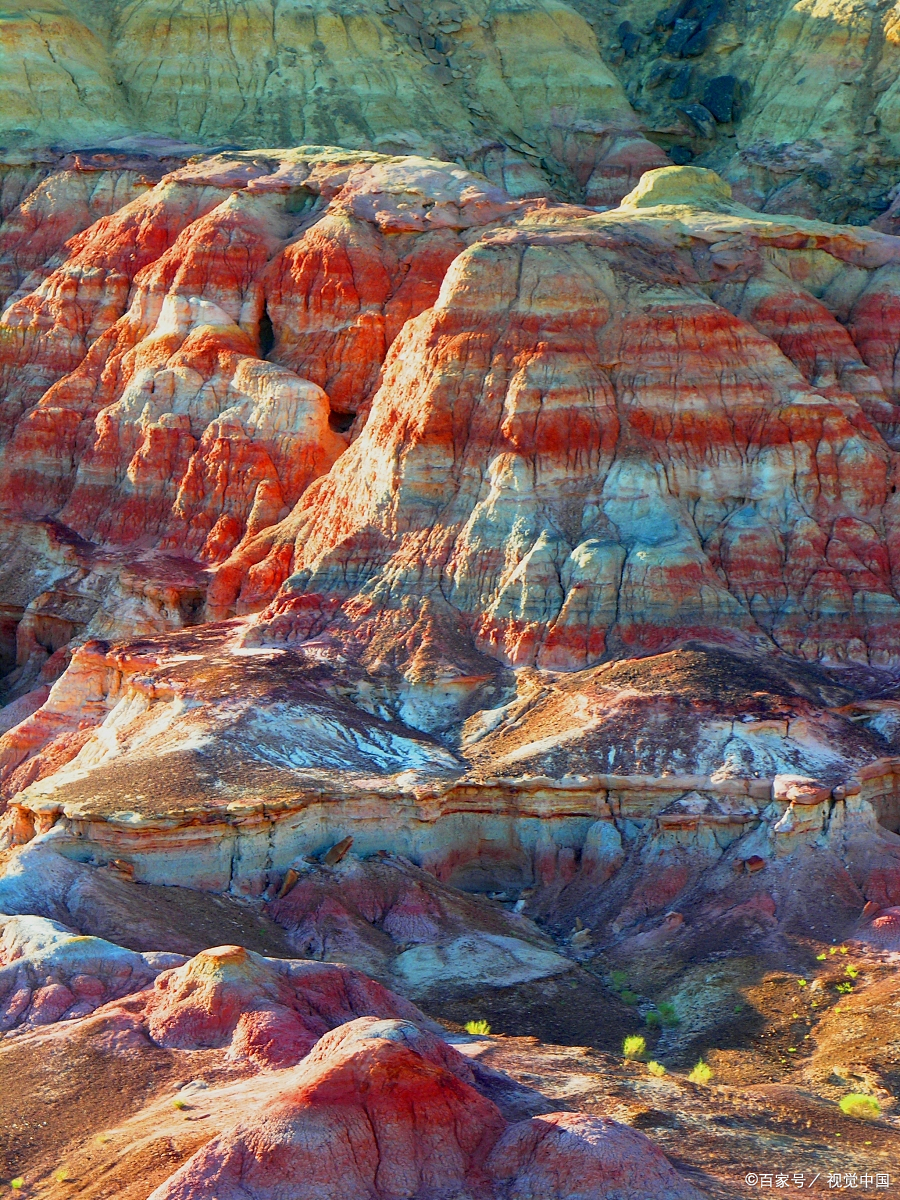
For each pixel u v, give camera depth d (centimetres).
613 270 10112
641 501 9425
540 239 10206
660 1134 5181
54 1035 5850
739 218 11138
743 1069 6425
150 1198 4656
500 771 8244
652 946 7444
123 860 7575
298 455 11356
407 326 10431
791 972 7088
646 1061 6481
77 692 9788
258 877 7731
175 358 12162
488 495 9519
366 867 7762
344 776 8200
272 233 12625
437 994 7000
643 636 8981
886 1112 5900
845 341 10681
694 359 9788
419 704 8931
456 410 9750
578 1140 4734
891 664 9144
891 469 9819
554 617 9081
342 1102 4819
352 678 9019
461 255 10156
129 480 12025
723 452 9675
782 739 8200
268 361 12162
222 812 7700
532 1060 5872
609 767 8162
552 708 8631
